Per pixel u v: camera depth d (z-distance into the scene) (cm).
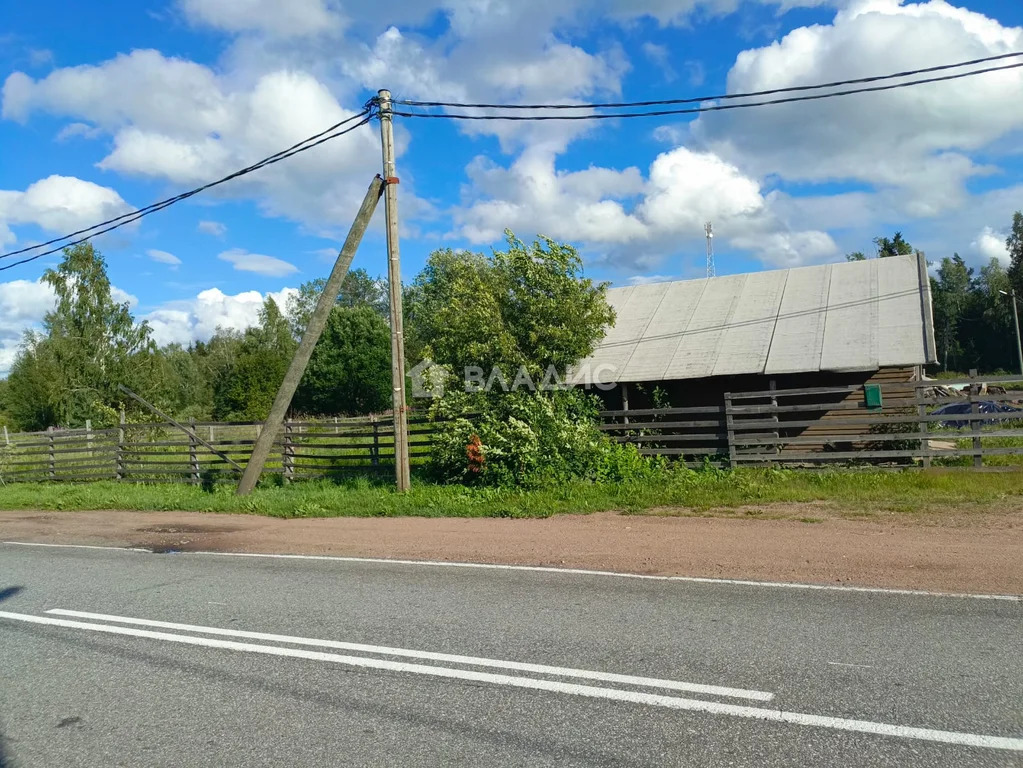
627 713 429
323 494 1464
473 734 410
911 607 607
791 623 579
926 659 492
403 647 561
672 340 1819
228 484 1722
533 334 1563
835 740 385
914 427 1430
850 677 467
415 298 5916
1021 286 6956
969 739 381
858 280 1864
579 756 380
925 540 833
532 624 604
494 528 1064
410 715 439
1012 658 489
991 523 906
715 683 466
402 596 716
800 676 471
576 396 1577
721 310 1912
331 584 783
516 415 1484
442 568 834
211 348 9275
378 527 1135
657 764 368
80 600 766
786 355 1609
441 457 1510
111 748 415
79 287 3984
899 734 389
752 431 1686
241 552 1005
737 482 1273
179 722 445
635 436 1544
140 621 670
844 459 1466
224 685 502
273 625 636
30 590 827
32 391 4244
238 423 1861
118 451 2067
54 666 557
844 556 778
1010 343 7381
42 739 430
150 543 1121
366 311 5903
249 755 398
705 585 705
